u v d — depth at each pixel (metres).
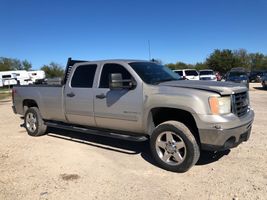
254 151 5.99
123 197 4.20
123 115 5.74
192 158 4.86
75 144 7.07
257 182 4.53
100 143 7.08
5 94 30.77
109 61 6.21
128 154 6.15
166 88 5.19
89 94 6.32
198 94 4.82
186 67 70.31
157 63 6.68
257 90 25.38
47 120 7.88
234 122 4.75
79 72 6.71
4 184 4.73
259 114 10.62
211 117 4.68
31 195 4.33
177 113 5.38
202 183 4.57
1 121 10.84
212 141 4.71
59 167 5.47
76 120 6.80
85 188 4.53
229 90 4.90
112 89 5.82
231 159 5.57
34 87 7.87
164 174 5.00
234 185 4.45
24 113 8.41
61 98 7.02
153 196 4.21
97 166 5.48
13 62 89.38
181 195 4.21
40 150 6.62
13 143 7.32
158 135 5.22
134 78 5.63
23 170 5.34
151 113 5.39
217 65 67.94
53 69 80.38
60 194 4.34
